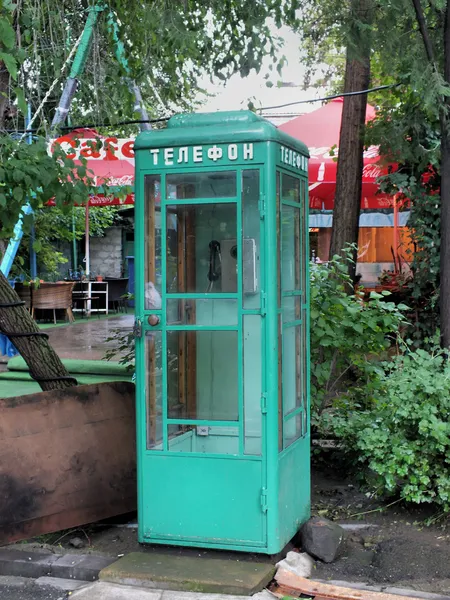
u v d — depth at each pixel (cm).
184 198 405
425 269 787
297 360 437
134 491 492
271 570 382
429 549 409
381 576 387
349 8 571
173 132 405
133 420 498
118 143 808
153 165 407
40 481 442
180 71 641
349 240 795
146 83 660
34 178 488
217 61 626
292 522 418
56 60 613
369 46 580
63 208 526
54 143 537
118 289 2009
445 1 533
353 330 571
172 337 411
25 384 864
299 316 439
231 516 396
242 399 397
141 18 621
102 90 657
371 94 955
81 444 466
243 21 607
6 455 430
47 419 452
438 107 532
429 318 800
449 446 439
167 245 410
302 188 444
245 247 394
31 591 387
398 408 459
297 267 436
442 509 461
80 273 1934
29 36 564
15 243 902
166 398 411
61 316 1752
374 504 492
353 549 425
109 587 372
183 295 407
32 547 438
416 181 772
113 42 648
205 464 400
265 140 386
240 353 396
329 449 595
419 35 564
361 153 795
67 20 664
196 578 368
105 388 486
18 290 1518
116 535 467
